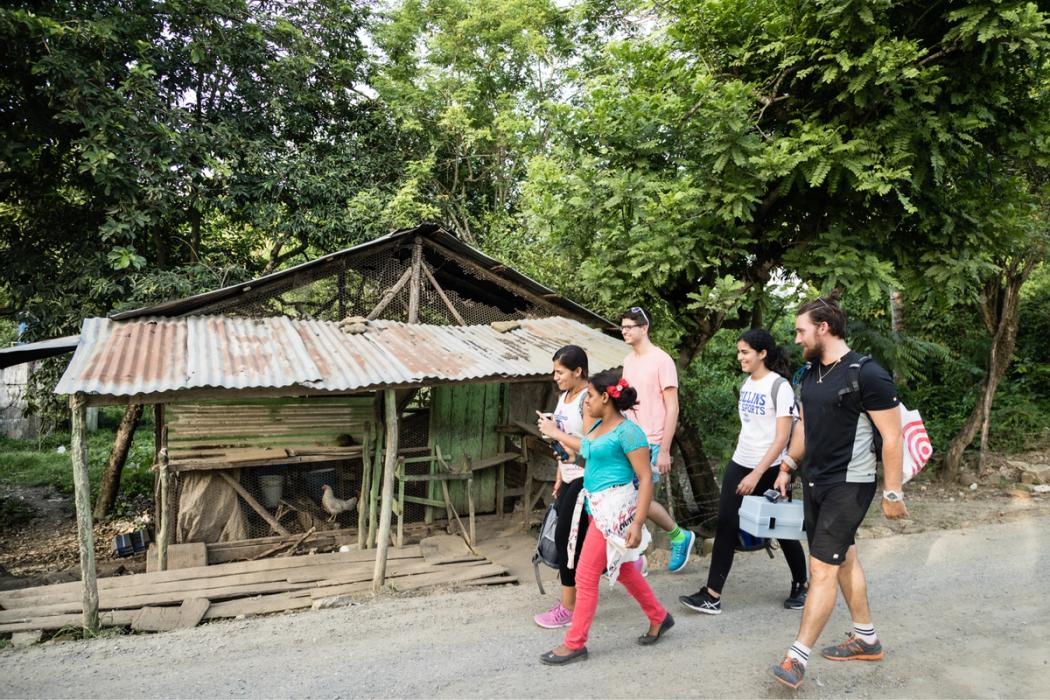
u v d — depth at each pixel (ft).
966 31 19.21
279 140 33.58
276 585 17.38
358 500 21.90
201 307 20.10
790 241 24.70
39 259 29.32
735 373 37.60
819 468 10.94
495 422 23.93
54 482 34.50
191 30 30.99
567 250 23.90
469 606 15.30
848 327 30.71
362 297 22.66
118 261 27.35
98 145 25.45
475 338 21.42
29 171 28.99
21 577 20.85
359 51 37.22
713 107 20.99
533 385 24.62
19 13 22.58
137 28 28.63
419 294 22.61
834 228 22.59
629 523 11.28
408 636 13.43
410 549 20.21
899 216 23.11
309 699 10.77
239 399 20.76
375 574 17.33
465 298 26.40
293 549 20.63
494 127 40.42
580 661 11.90
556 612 13.62
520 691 10.84
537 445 23.17
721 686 10.93
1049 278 39.83
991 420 33.32
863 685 10.98
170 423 20.01
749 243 23.49
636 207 20.99
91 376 14.64
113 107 25.93
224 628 14.26
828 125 21.68
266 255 36.37
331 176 32.60
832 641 12.76
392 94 37.09
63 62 24.43
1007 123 22.74
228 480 20.42
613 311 24.07
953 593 15.39
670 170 22.15
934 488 28.68
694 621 13.78
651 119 21.71
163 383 14.84
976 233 22.65
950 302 25.25
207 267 29.81
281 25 32.48
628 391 11.21
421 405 24.66
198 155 29.07
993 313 29.48
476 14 41.96
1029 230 25.81
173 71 30.94
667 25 25.29
